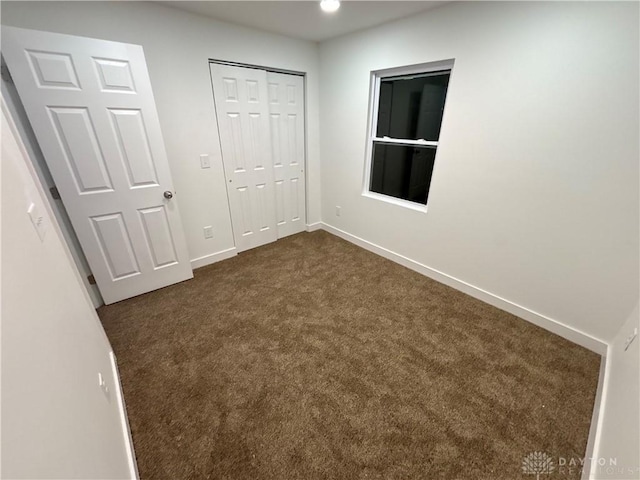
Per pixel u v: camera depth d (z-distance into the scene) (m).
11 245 0.69
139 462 1.18
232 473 1.14
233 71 2.46
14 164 0.96
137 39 1.93
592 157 1.52
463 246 2.28
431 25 2.00
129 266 2.21
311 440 1.26
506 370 1.61
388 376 1.58
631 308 1.55
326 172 3.41
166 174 2.18
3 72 1.53
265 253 3.10
